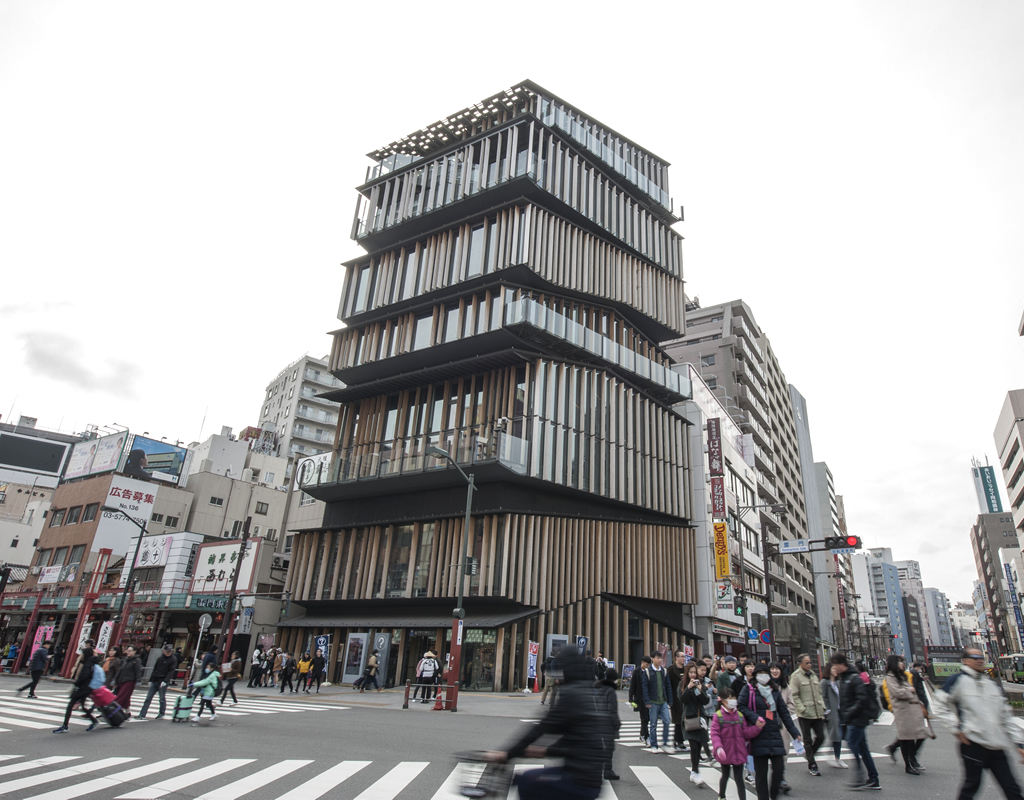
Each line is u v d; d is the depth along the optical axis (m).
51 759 9.46
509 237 35.59
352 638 30.31
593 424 34.75
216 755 10.19
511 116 41.06
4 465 70.12
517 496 31.06
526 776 4.04
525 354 32.25
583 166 40.75
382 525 34.06
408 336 37.12
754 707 7.43
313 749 11.02
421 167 42.50
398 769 9.30
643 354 42.06
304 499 41.47
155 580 39.34
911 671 12.08
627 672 31.20
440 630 29.31
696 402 44.47
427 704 21.27
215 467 64.00
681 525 39.28
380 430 37.59
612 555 33.59
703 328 75.06
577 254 38.09
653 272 44.16
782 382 92.69
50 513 51.12
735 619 42.81
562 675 4.29
